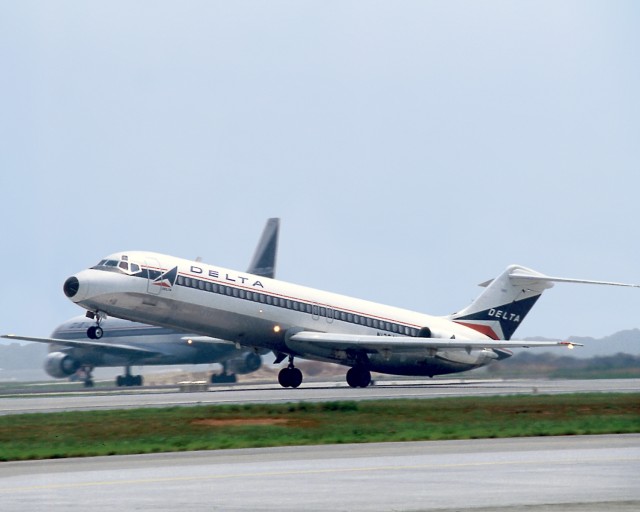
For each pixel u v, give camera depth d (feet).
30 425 421.18
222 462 287.89
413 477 246.47
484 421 425.28
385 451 310.45
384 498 215.31
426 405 509.76
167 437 371.15
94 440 365.20
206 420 436.76
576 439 341.62
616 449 304.71
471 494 218.38
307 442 344.28
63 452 322.75
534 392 654.94
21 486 242.78
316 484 237.45
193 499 217.77
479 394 647.56
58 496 224.94
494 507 202.59
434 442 338.95
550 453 294.46
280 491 227.20
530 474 248.11
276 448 328.90
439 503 207.92
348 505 207.41
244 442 345.92
